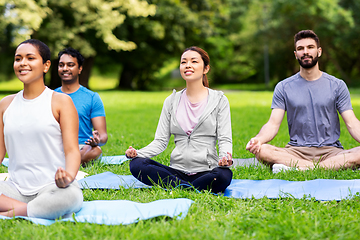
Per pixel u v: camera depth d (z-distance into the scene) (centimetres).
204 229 322
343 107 606
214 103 480
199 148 480
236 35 4731
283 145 824
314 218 344
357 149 564
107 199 427
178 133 489
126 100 2286
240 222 335
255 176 534
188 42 3728
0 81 6309
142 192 454
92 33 3009
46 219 354
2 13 2131
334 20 3444
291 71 4838
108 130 1083
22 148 371
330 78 617
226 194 443
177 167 486
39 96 374
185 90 508
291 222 326
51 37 2495
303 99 616
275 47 4194
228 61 5572
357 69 4912
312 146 607
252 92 3272
